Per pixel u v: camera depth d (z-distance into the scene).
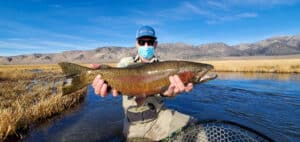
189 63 0.79
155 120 1.14
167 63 0.78
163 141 1.01
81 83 0.80
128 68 0.79
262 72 6.98
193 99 2.82
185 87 0.80
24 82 5.30
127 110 1.17
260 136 0.93
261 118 2.02
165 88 0.78
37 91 3.47
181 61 0.79
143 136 1.14
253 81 4.62
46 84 4.68
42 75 7.75
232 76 5.88
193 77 0.79
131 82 0.78
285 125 1.82
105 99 2.89
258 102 2.64
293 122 1.90
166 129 1.11
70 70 0.79
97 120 1.95
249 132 0.95
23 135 1.63
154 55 1.16
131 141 1.17
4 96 3.21
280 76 5.55
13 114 1.76
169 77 0.76
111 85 0.79
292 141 1.50
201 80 0.81
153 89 0.78
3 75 7.22
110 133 1.60
